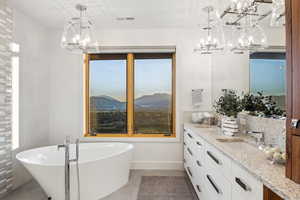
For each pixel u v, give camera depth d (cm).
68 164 241
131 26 374
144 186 312
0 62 274
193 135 291
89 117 411
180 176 352
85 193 261
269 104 200
